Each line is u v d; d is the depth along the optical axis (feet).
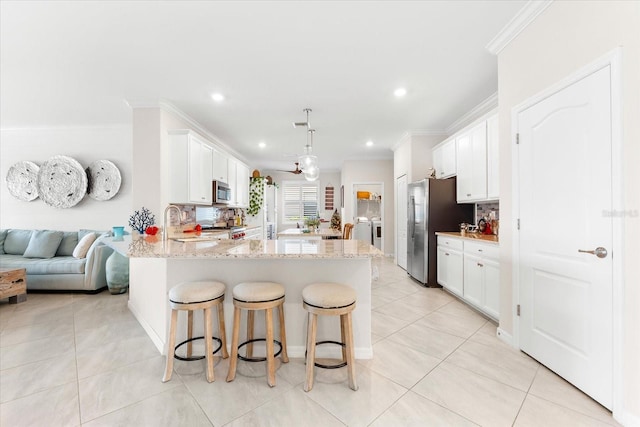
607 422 4.67
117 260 12.29
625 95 4.54
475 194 11.14
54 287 12.12
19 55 8.08
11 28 6.86
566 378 5.72
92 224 15.01
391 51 7.97
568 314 5.64
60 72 9.07
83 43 7.53
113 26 6.85
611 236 4.78
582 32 5.31
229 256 5.80
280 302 6.09
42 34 7.12
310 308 5.60
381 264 19.34
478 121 10.84
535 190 6.48
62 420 4.76
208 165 13.82
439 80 9.66
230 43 7.59
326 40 7.47
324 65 8.70
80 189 14.83
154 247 6.93
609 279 4.82
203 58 8.31
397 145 18.34
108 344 7.58
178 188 11.78
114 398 5.33
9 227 15.12
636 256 4.43
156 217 11.09
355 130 15.42
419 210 14.05
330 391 5.55
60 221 15.08
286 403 5.19
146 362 6.65
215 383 5.81
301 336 7.00
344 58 8.32
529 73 6.65
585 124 5.24
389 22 6.77
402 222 17.79
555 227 5.93
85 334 8.22
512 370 6.24
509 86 7.33
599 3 4.97
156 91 10.46
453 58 8.33
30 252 13.00
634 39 4.42
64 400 5.27
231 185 17.26
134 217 10.96
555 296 5.97
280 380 5.91
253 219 23.49
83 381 5.88
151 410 5.00
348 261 6.90
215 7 6.25
